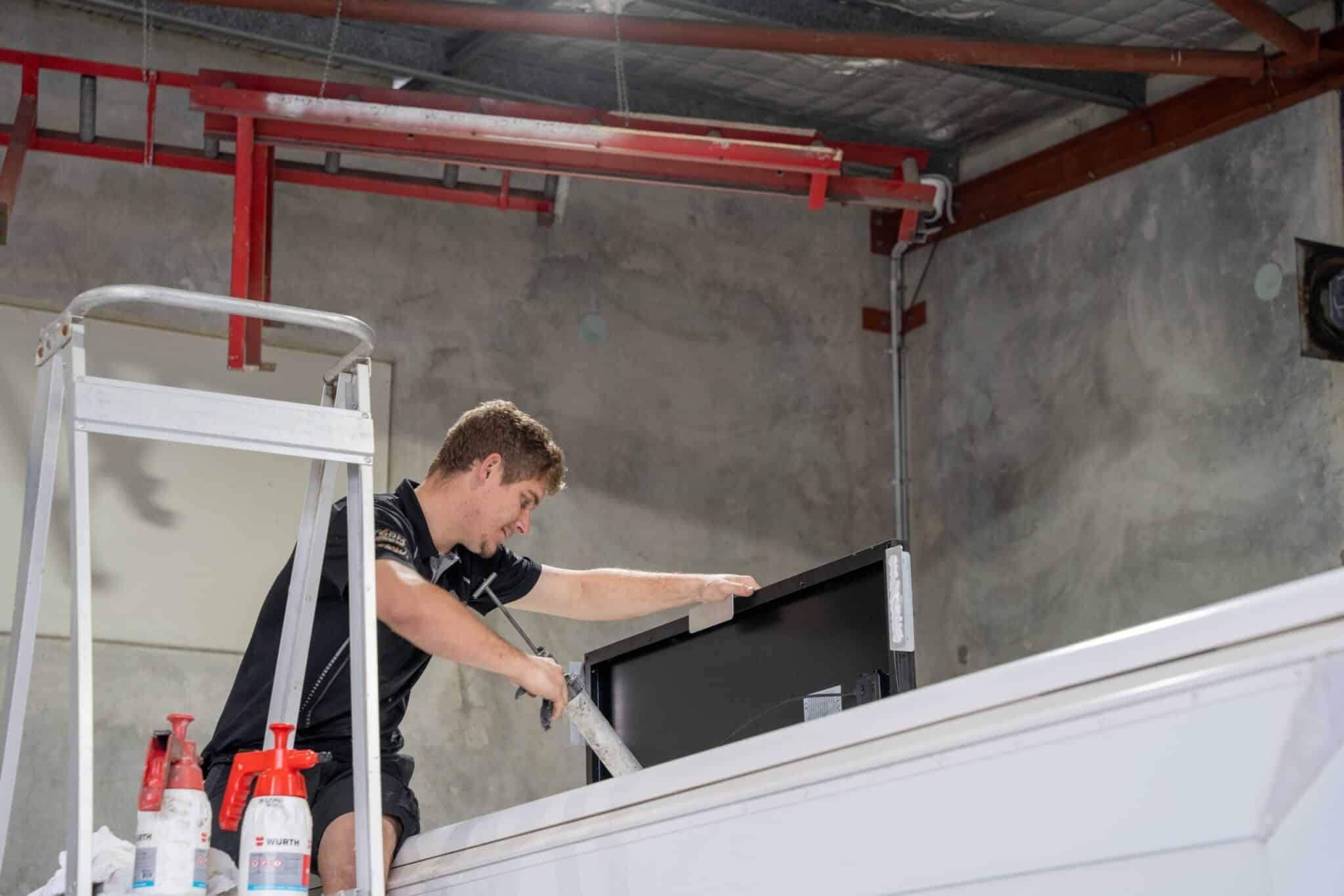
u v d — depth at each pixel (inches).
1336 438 208.4
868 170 271.6
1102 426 242.4
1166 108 240.4
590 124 190.7
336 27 195.2
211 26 218.1
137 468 201.3
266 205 190.2
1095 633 237.0
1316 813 44.3
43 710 188.2
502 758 221.9
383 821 90.5
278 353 218.5
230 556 205.3
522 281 243.4
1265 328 220.2
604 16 200.8
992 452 261.0
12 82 206.8
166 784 69.7
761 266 269.1
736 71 248.7
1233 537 219.3
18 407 197.9
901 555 83.0
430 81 237.1
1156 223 239.5
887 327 280.8
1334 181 214.2
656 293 256.5
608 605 112.8
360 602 76.4
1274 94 222.7
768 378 264.7
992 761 53.0
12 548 191.6
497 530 104.4
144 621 198.1
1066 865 50.4
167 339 210.2
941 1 228.1
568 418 242.7
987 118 265.0
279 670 85.7
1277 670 45.1
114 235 210.8
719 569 250.7
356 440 77.2
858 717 59.1
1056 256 256.1
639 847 68.8
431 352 232.4
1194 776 46.9
